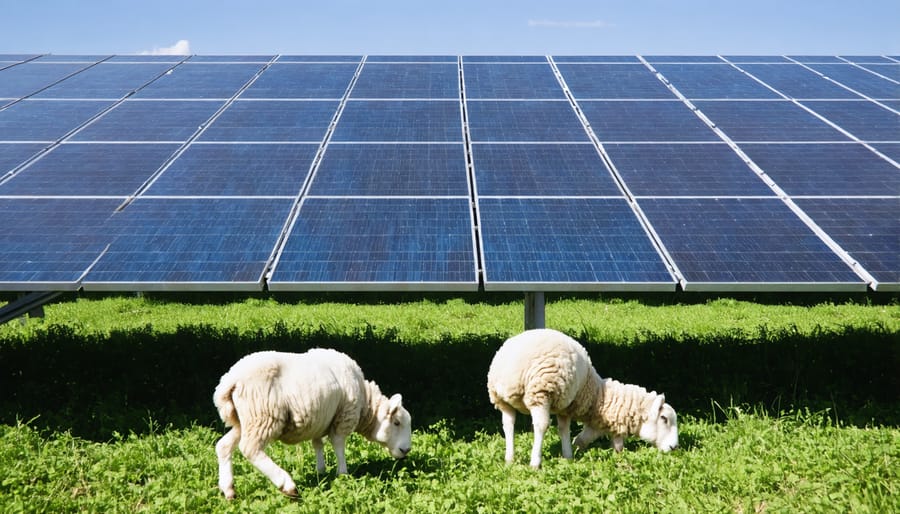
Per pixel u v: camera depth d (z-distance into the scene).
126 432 8.33
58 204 9.44
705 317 17.73
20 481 6.87
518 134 11.66
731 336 12.16
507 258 8.16
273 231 8.79
